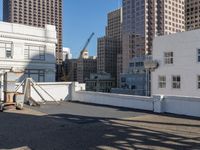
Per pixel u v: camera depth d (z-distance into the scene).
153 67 39.91
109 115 16.05
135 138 10.21
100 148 8.91
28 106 20.88
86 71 173.38
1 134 11.05
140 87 116.12
